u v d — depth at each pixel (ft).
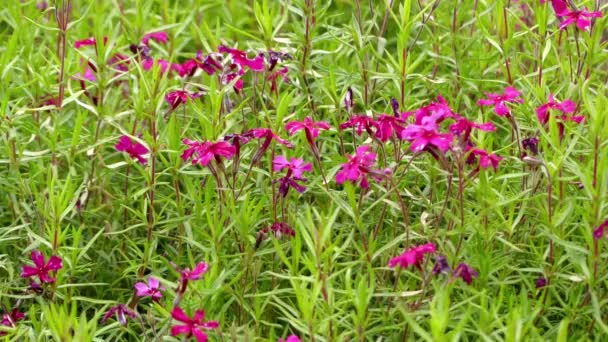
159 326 3.07
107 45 3.35
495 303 2.96
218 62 3.28
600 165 2.82
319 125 3.01
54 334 2.85
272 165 3.11
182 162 3.30
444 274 2.92
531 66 3.54
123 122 3.60
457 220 2.97
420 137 2.83
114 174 3.51
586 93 2.98
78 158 3.52
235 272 3.14
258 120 3.37
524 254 3.14
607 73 3.41
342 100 3.33
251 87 3.45
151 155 3.19
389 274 3.15
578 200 3.10
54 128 3.30
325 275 2.85
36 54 3.64
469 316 2.81
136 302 3.00
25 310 3.28
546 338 2.95
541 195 2.97
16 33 3.47
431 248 2.82
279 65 3.34
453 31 3.56
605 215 2.93
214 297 2.97
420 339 2.95
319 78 3.45
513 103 3.15
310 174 3.32
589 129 3.08
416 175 3.28
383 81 3.48
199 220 3.18
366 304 2.82
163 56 3.94
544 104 3.03
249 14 4.26
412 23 3.21
